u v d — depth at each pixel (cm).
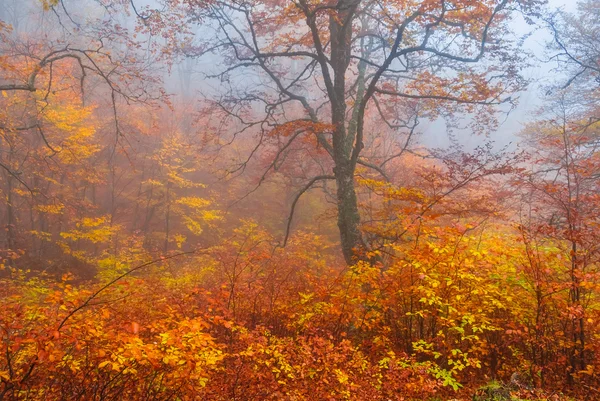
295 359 500
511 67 1034
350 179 1071
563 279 587
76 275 1591
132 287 703
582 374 509
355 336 691
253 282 755
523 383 500
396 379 480
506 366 568
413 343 546
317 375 476
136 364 387
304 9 923
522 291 619
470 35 1053
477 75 1080
